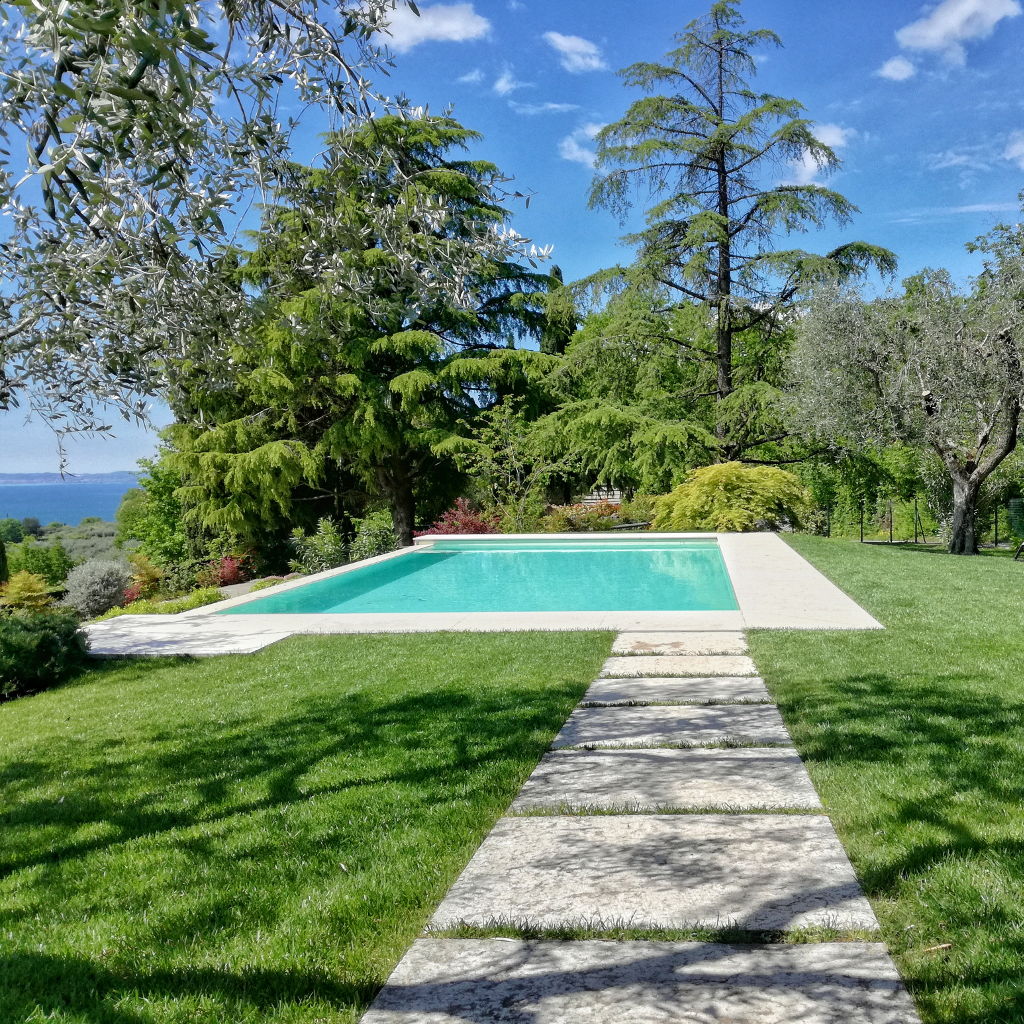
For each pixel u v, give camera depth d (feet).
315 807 11.96
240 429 68.13
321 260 11.92
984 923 7.73
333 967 7.65
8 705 21.09
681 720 15.75
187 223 10.08
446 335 75.46
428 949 7.88
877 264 67.05
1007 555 60.49
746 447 71.41
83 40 6.77
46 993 7.38
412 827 10.99
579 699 17.62
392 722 16.39
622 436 67.41
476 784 12.55
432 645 24.48
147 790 13.35
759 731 14.76
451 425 72.18
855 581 34.47
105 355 11.98
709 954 7.50
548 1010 6.77
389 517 67.51
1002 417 54.54
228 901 9.15
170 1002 7.16
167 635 28.22
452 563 51.88
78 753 15.80
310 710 17.75
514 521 67.31
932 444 53.47
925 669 18.57
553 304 73.56
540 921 8.25
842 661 19.79
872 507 80.12
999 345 48.37
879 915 8.05
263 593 39.34
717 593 36.99
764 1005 6.68
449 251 11.39
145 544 84.33
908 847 9.47
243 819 11.71
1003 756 12.54
